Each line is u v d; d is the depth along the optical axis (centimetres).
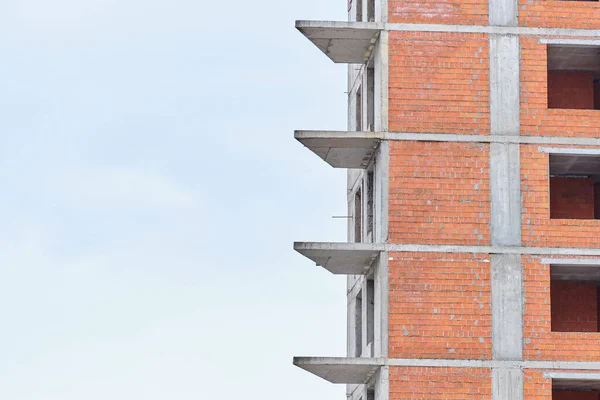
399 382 4897
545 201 5075
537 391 4916
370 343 5253
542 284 5006
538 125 5128
